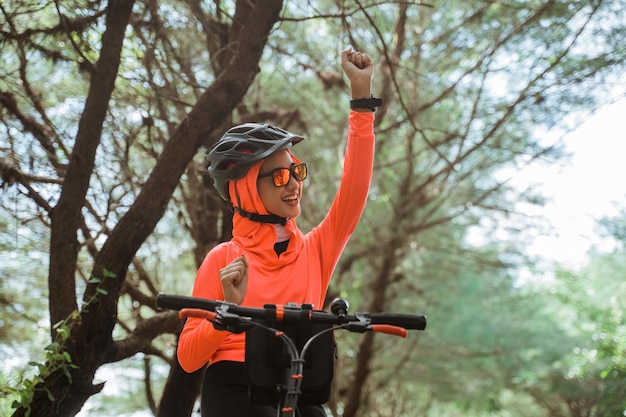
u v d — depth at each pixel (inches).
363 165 139.3
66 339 203.5
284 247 136.7
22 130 258.1
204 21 273.0
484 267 522.9
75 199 213.5
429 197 463.8
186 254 397.4
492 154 439.2
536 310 587.2
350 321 110.0
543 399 554.3
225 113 223.0
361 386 471.5
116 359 226.4
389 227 458.9
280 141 134.2
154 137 300.0
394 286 533.0
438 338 565.0
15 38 252.2
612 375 461.4
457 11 397.7
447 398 577.9
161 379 440.1
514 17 360.5
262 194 134.4
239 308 107.1
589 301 559.2
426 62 409.7
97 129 215.0
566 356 562.3
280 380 108.8
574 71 353.1
